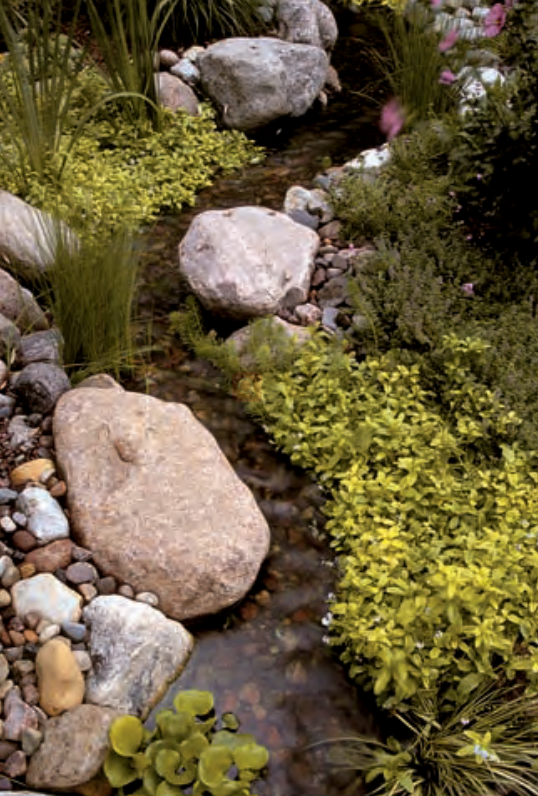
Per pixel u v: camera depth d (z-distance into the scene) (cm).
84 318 388
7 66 536
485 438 366
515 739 285
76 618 299
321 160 559
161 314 438
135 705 287
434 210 469
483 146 426
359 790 281
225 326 430
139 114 541
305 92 594
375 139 582
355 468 351
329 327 422
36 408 367
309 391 384
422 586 312
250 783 280
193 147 543
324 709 299
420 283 422
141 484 332
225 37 639
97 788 267
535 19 425
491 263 436
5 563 309
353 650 307
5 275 406
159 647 296
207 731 288
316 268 453
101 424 350
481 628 290
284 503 359
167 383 403
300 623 321
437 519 338
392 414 367
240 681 304
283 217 460
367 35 689
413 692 284
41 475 342
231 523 326
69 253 399
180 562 312
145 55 529
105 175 499
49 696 279
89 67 561
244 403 396
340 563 332
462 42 494
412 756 287
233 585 315
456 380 382
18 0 562
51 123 484
